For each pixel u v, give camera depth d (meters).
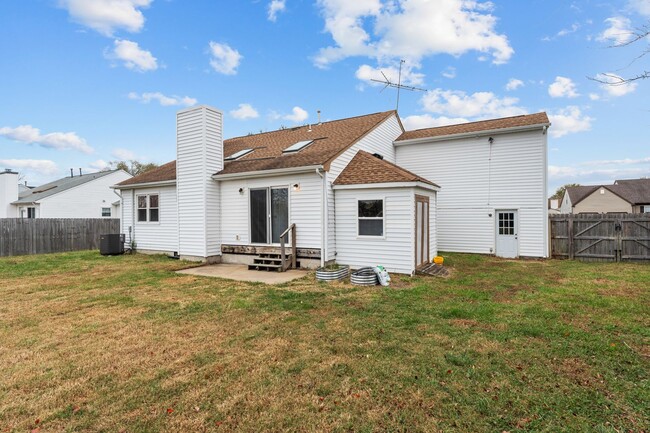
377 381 3.40
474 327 4.91
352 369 3.66
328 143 11.84
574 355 3.94
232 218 11.50
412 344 4.30
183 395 3.19
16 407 3.02
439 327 4.91
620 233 11.47
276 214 10.68
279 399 3.11
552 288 7.35
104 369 3.73
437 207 14.10
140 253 14.02
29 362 3.91
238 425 2.74
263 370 3.66
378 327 4.95
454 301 6.35
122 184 14.16
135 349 4.26
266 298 6.72
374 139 13.16
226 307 6.10
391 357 3.94
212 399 3.12
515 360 3.82
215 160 11.70
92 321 5.38
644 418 2.77
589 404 2.96
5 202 25.17
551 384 3.30
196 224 11.61
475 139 13.35
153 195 13.65
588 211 38.47
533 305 6.02
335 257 10.17
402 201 9.14
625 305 5.93
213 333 4.80
